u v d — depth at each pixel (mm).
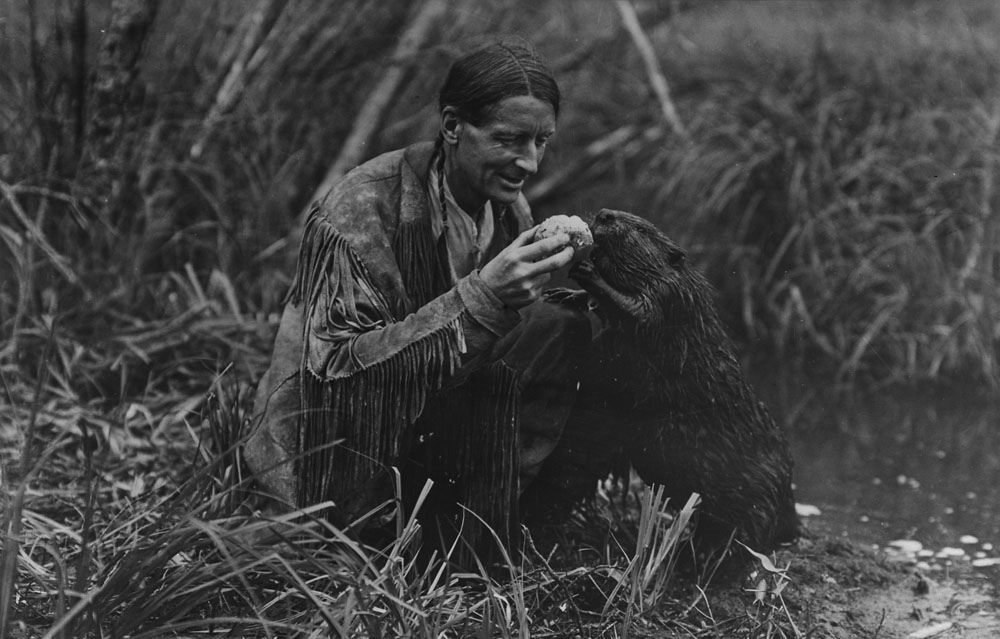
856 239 7398
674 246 4164
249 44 7219
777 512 4285
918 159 7598
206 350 5891
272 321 6234
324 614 3012
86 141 6480
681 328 4105
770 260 7504
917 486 5391
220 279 6246
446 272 3822
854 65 8625
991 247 7176
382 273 3682
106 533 3818
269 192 6957
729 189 7691
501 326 3502
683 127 8281
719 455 4184
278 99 7578
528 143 3594
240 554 3436
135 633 3162
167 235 6633
